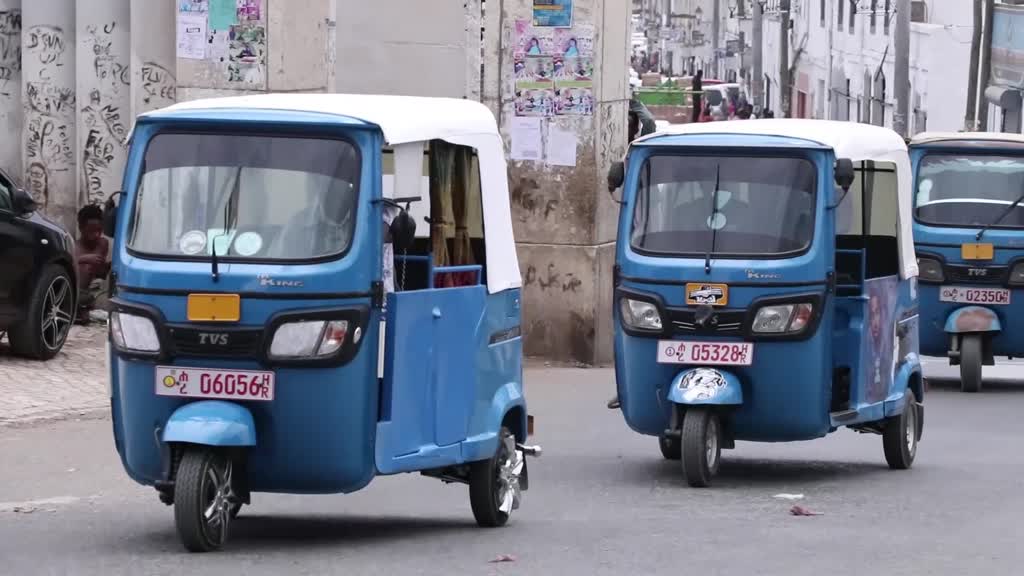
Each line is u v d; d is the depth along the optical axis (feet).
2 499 45.06
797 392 48.44
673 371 49.24
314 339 35.17
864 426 53.83
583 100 83.87
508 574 33.96
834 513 43.78
